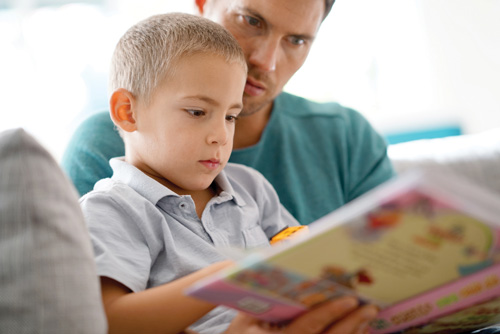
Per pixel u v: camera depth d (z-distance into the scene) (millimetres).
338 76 2709
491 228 501
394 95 2789
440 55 2760
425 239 521
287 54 1150
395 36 2764
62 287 575
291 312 633
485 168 1654
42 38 2393
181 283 738
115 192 908
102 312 609
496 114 2723
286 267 542
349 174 1338
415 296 619
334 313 613
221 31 1017
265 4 1060
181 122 941
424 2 2729
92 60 2439
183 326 728
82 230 637
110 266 775
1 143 613
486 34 2668
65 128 2422
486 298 622
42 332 558
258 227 1087
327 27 2662
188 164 957
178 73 937
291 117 1333
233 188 1109
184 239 939
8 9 2361
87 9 2428
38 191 603
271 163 1273
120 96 993
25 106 2385
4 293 562
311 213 1263
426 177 466
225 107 954
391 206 488
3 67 2365
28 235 580
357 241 524
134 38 1019
